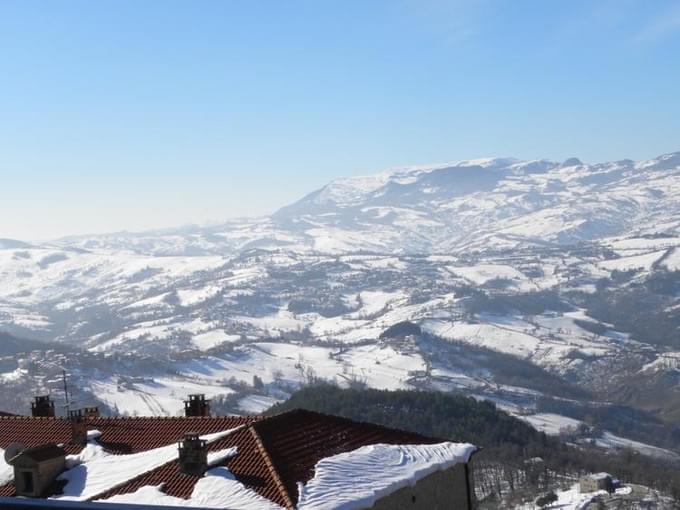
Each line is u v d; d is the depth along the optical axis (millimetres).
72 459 32969
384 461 30125
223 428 33375
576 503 130125
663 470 163000
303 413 34125
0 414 43062
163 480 28672
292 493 26719
